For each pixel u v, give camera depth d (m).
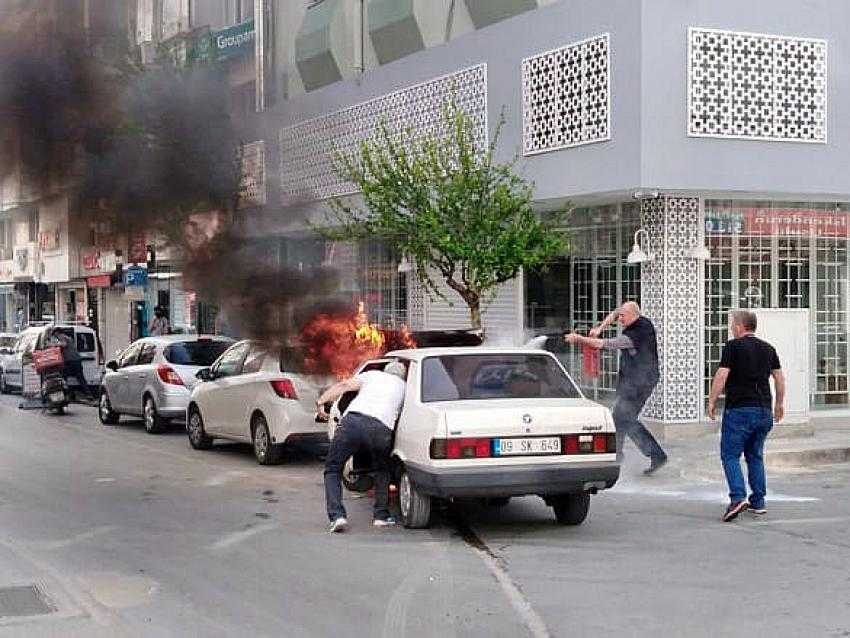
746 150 14.01
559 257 16.36
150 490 10.81
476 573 7.09
